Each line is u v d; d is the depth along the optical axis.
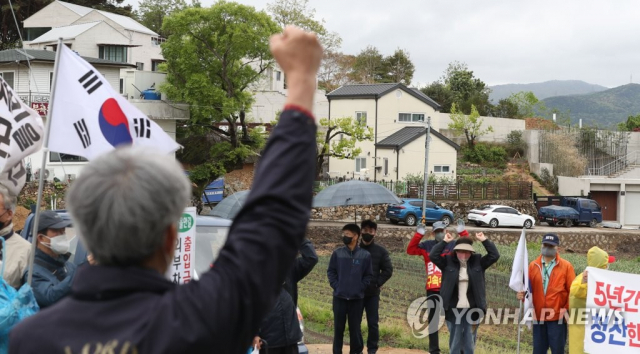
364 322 15.04
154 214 1.75
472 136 62.84
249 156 41.62
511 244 44.50
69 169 33.97
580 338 9.83
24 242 5.69
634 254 47.41
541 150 60.91
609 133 62.91
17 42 57.28
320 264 28.38
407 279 24.22
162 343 1.68
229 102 37.38
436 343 11.39
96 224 1.74
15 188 5.64
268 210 1.77
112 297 1.79
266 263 1.74
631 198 55.84
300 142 1.83
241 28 36.84
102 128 5.01
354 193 13.37
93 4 64.50
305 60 1.87
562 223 50.69
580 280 9.79
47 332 1.77
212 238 8.09
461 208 50.50
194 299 1.72
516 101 81.88
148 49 54.66
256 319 1.76
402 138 53.47
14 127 5.20
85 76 4.97
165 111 38.47
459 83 85.00
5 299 4.35
